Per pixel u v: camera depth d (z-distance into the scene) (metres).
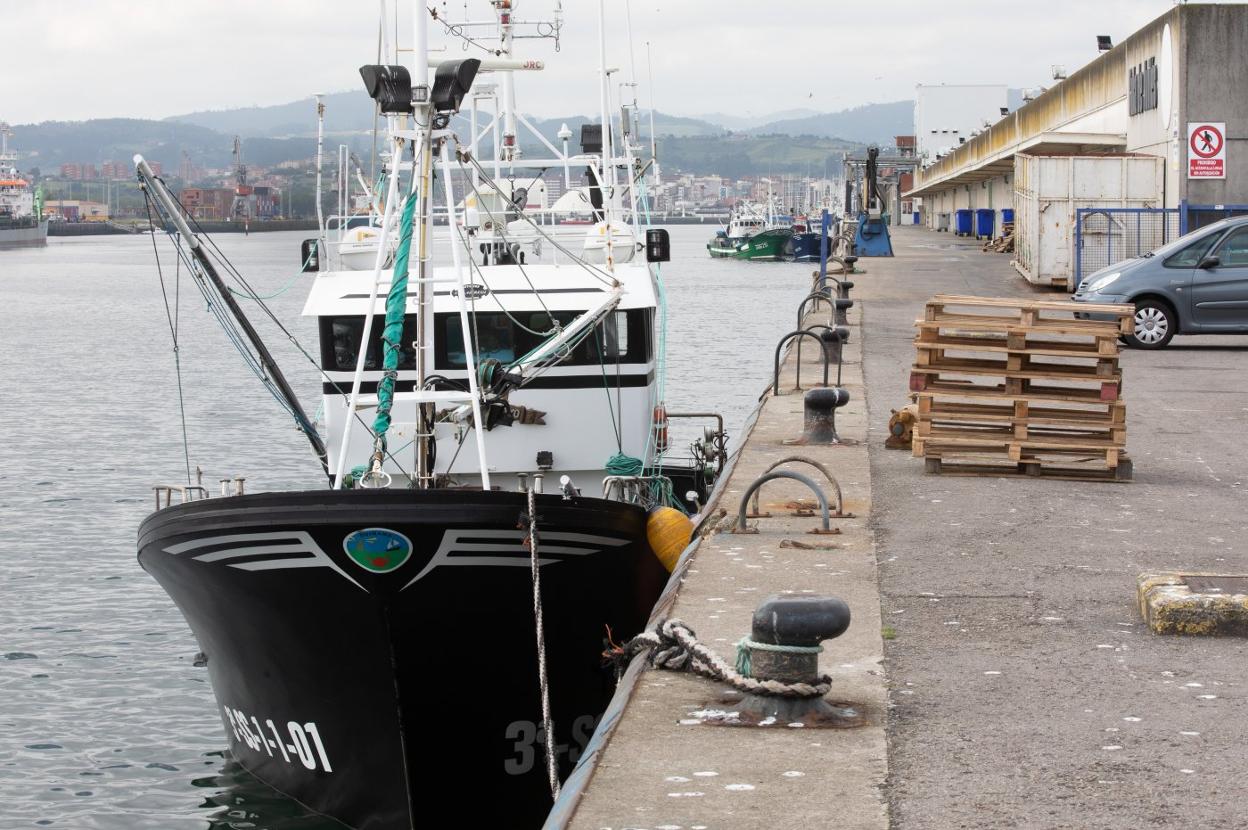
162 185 10.17
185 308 83.19
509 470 12.93
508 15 17.03
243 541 9.08
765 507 10.50
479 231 15.66
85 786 12.03
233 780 11.80
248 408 35.38
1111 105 40.72
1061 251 33.56
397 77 9.89
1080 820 5.02
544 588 9.49
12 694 14.23
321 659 9.47
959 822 5.01
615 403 13.16
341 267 14.25
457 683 9.48
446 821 9.95
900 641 7.32
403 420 12.68
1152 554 9.27
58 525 21.72
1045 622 7.66
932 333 11.88
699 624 7.52
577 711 10.23
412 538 8.78
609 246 13.45
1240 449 13.51
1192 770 5.50
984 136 71.56
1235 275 22.78
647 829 4.97
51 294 101.62
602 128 17.03
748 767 5.55
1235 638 7.36
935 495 11.20
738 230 150.00
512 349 13.01
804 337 23.92
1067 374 11.79
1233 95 31.03
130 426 32.50
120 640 15.98
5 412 35.16
